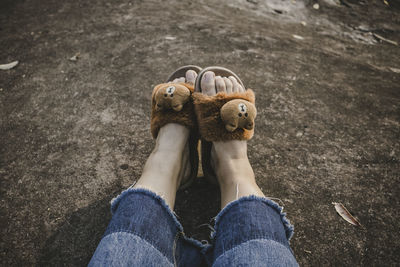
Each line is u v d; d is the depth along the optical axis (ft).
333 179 2.16
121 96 2.68
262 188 2.09
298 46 3.68
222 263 1.50
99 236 1.86
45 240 1.84
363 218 1.98
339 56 3.66
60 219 1.92
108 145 2.30
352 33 4.92
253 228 1.54
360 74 3.28
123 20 3.80
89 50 3.23
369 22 5.34
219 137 1.95
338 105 2.73
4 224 1.90
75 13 4.00
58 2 4.31
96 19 3.83
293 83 2.93
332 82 3.04
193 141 2.11
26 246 1.82
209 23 3.87
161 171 1.82
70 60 3.09
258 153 2.28
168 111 2.07
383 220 1.97
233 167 1.89
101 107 2.59
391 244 1.88
